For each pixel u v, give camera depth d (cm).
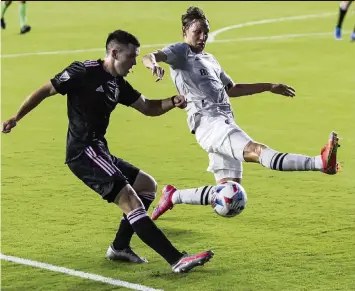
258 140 2455
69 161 1430
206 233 1642
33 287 1371
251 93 1711
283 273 1422
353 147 2342
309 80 3275
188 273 1426
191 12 1661
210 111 1625
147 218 1401
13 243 1590
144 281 1392
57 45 4041
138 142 2433
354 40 4072
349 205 1822
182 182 2022
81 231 1662
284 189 1948
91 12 5119
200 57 1658
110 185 1406
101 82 1406
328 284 1371
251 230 1658
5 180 2034
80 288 1364
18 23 4775
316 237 1611
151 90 3141
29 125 2650
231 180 1652
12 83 3259
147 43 4041
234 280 1391
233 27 4509
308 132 2538
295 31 4388
